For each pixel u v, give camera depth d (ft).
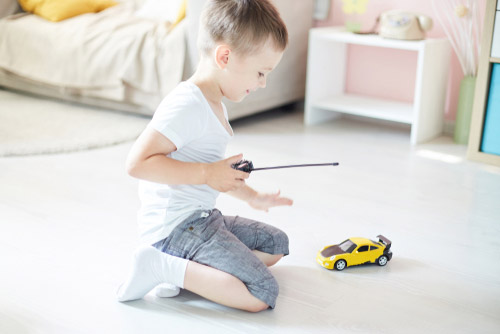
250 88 4.19
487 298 4.44
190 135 3.99
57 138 7.95
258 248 4.67
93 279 4.57
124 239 5.25
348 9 9.00
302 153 7.81
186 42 8.41
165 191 4.16
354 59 9.64
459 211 6.05
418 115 8.20
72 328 3.94
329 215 5.86
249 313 4.15
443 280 4.68
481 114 7.38
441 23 8.47
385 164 7.46
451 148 8.18
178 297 4.34
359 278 4.68
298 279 4.65
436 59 8.20
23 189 6.37
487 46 7.10
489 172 7.23
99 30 9.14
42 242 5.16
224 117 4.33
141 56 8.70
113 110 9.33
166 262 4.09
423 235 5.47
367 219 5.79
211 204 4.35
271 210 5.94
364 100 9.34
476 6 8.13
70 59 9.27
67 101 9.75
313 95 9.20
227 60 4.00
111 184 6.56
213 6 4.08
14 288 4.41
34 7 10.15
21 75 9.86
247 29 3.92
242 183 4.05
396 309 4.26
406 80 9.19
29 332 3.89
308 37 9.81
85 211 5.84
